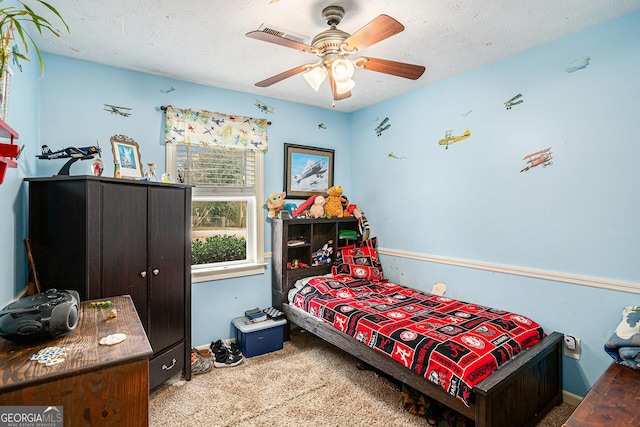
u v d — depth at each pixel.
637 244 1.96
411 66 1.86
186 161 2.97
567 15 1.96
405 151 3.36
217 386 2.45
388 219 3.57
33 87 2.17
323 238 3.75
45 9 1.84
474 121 2.76
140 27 2.05
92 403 1.00
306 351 3.08
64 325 1.15
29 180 1.92
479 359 1.79
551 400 2.14
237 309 3.24
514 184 2.52
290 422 2.04
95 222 1.90
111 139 2.46
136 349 1.11
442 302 2.75
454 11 1.90
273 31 1.59
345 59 1.75
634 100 1.95
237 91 3.22
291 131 3.58
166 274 2.35
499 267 2.61
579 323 2.20
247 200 3.35
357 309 2.59
